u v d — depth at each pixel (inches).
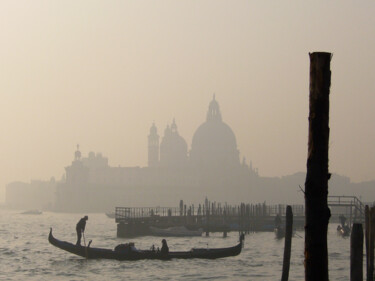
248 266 2878.9
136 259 2970.0
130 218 5216.5
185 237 5088.6
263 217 6038.4
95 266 2844.5
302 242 4483.3
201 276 2564.0
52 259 3176.7
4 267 2908.5
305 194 1087.6
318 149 1071.6
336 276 2559.1
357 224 1483.8
